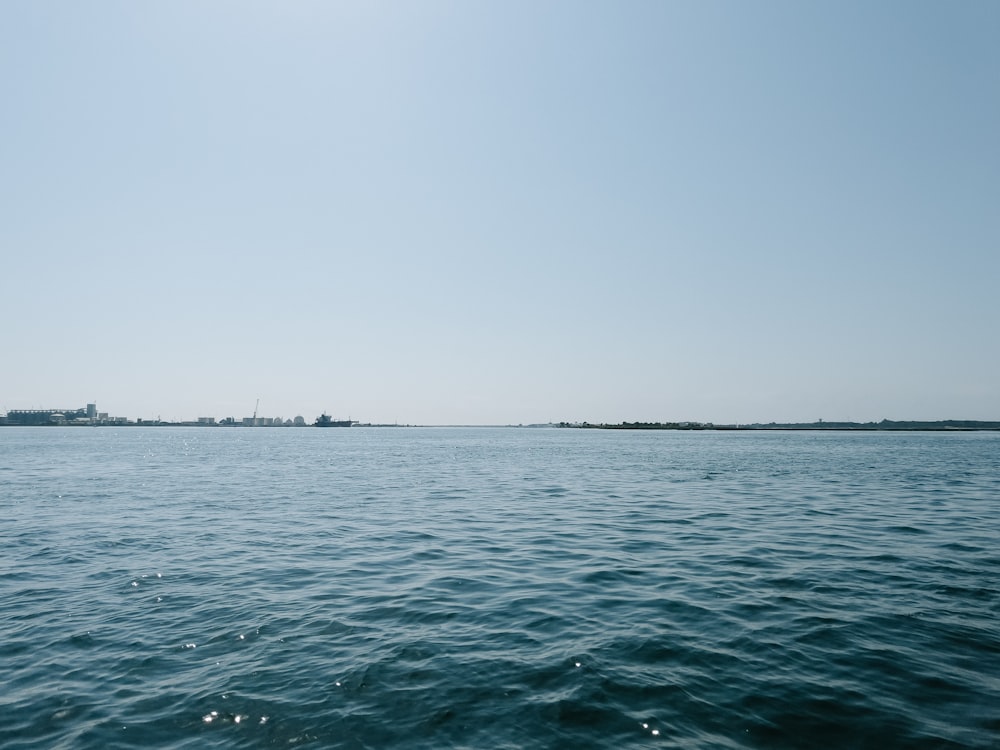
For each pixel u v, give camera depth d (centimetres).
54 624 1189
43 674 952
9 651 1048
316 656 1019
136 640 1100
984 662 963
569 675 932
